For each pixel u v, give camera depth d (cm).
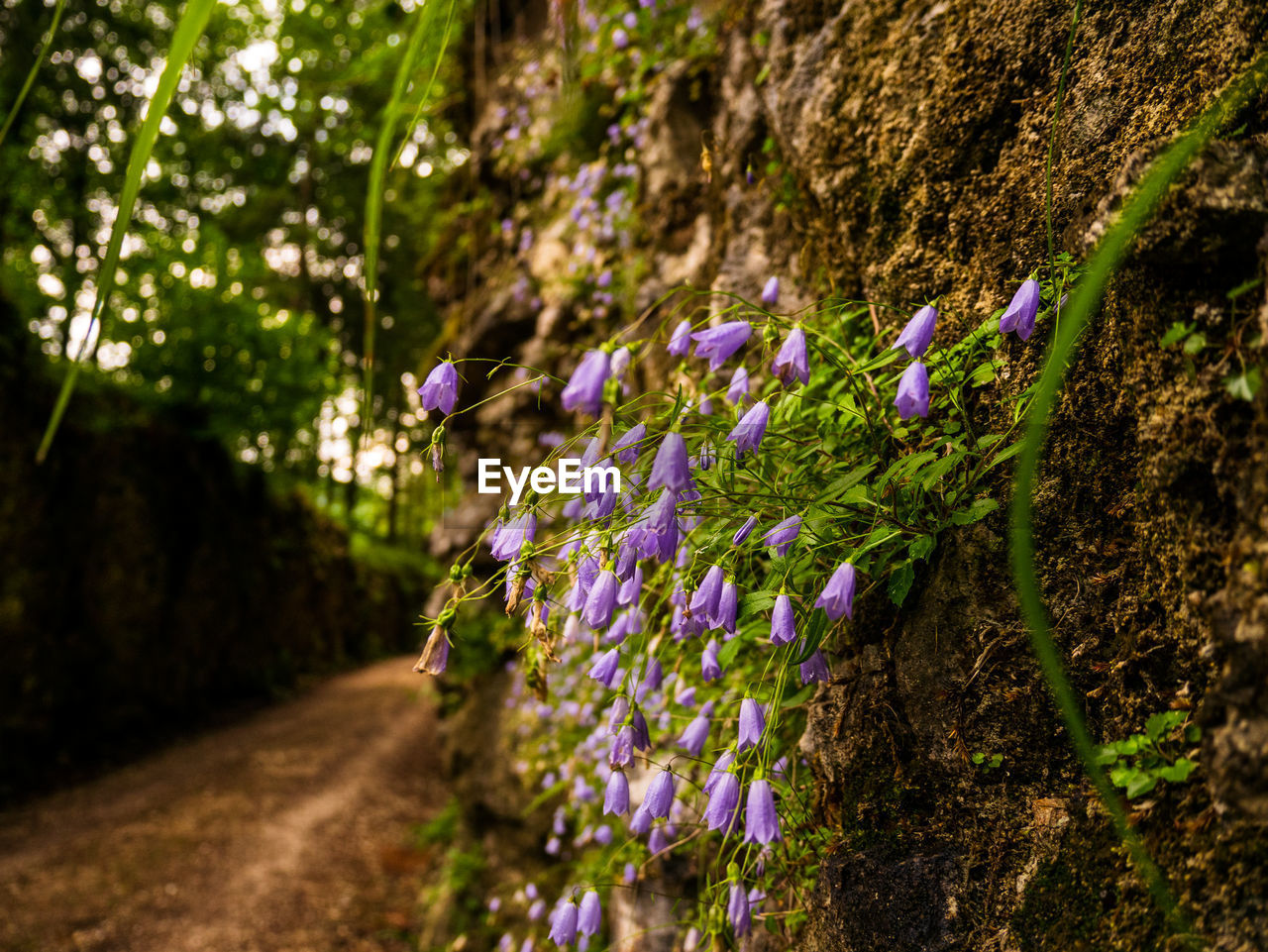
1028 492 24
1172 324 30
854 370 37
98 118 346
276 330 305
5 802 194
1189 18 34
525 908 113
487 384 145
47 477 227
